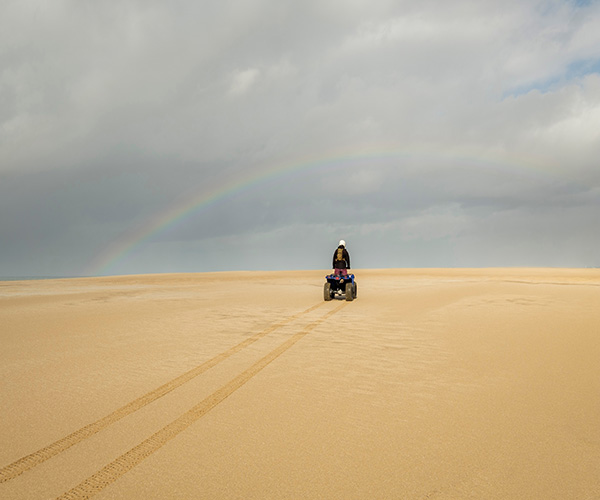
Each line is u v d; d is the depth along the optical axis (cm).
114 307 1631
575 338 895
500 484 367
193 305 1658
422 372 702
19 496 353
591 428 478
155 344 934
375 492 356
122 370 732
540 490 358
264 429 485
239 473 388
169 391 621
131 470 396
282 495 352
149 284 3262
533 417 511
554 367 708
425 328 1072
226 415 528
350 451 429
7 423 509
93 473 391
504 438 456
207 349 884
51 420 517
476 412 529
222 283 3198
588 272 3994
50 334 1056
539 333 956
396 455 420
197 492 358
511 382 642
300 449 435
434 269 5012
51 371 730
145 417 524
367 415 524
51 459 418
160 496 352
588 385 619
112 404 570
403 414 526
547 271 4275
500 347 849
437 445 441
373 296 1905
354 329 1088
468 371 702
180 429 487
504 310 1291
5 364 776
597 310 1232
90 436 470
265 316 1333
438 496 349
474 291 1820
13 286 3175
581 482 370
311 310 1466
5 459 420
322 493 355
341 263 1766
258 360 791
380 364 753
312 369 728
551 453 422
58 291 2616
